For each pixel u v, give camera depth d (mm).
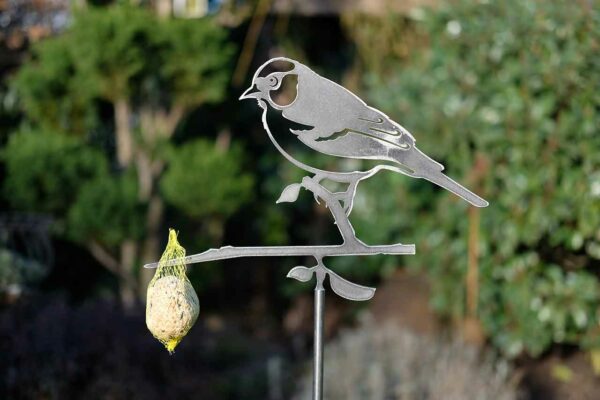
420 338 7668
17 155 9289
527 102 7812
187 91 9312
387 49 11281
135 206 9492
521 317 8133
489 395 6746
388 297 9664
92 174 9531
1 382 7312
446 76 8383
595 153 7668
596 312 8102
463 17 8297
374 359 7273
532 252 8086
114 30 8695
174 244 3479
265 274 12438
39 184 9289
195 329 9008
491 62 8086
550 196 7809
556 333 8148
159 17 9469
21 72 9336
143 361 7984
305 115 3260
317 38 12188
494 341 8312
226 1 11328
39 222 9609
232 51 9406
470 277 8211
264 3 11398
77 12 8984
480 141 7996
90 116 9805
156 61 9070
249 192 10062
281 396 9141
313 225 12203
